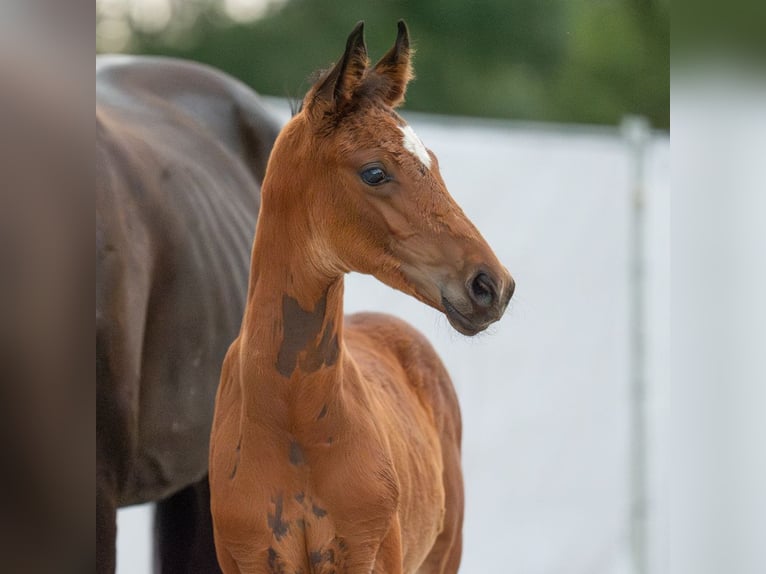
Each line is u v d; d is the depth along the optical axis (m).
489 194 10.38
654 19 25.53
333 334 5.13
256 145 8.43
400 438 5.95
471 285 4.78
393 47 5.21
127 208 6.29
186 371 6.81
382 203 4.92
